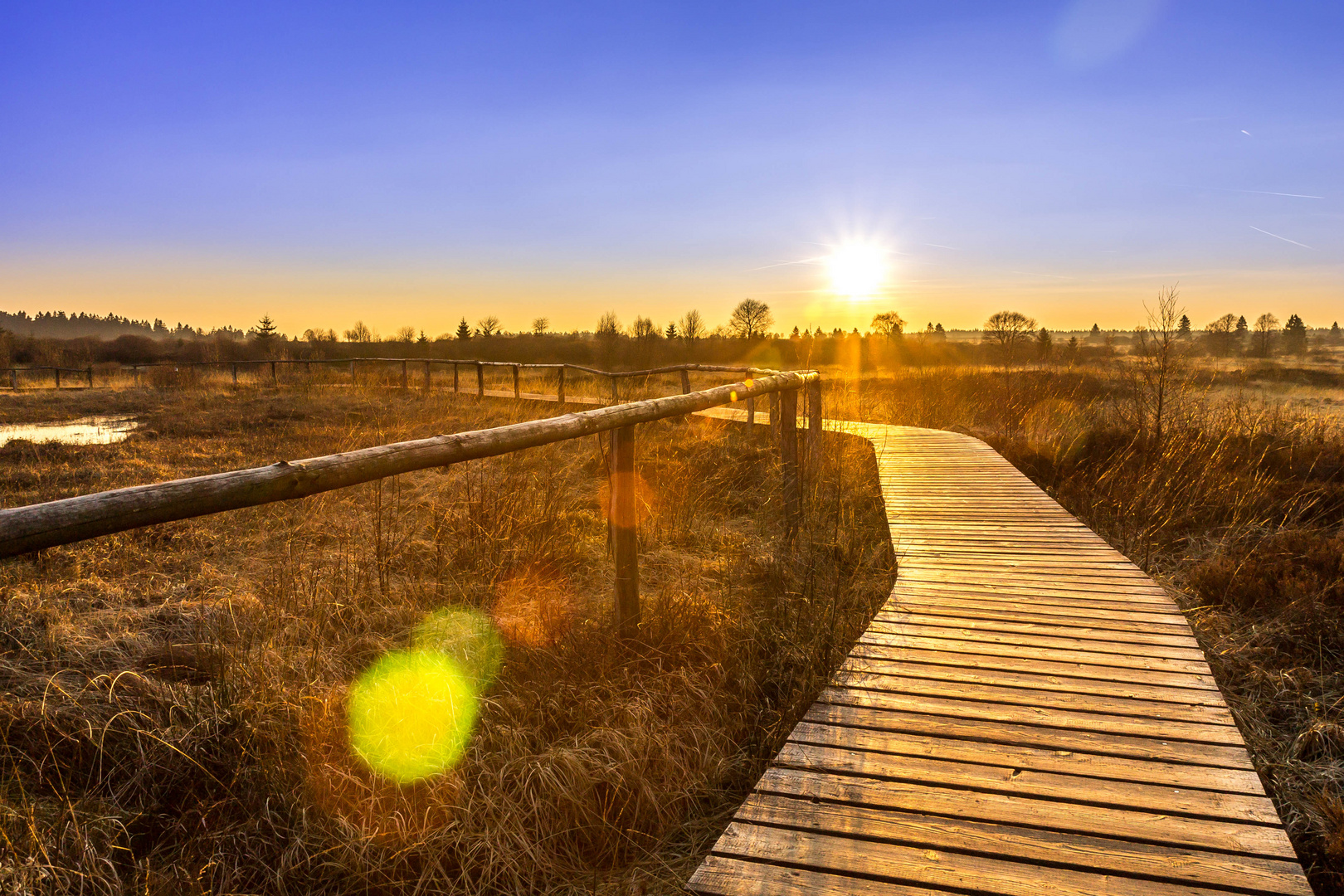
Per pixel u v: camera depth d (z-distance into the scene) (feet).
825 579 16.65
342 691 10.60
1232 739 8.94
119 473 28.12
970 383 60.23
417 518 20.89
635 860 8.78
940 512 22.06
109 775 8.85
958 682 10.66
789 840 7.11
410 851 8.29
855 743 8.95
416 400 57.88
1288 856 6.74
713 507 24.71
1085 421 41.24
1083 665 11.20
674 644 12.86
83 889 7.29
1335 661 14.46
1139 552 21.02
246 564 17.49
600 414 12.43
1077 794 7.81
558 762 9.48
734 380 79.30
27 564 16.47
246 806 8.70
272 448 34.42
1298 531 20.83
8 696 10.10
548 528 18.39
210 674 11.16
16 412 52.31
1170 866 6.64
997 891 6.37
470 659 11.85
